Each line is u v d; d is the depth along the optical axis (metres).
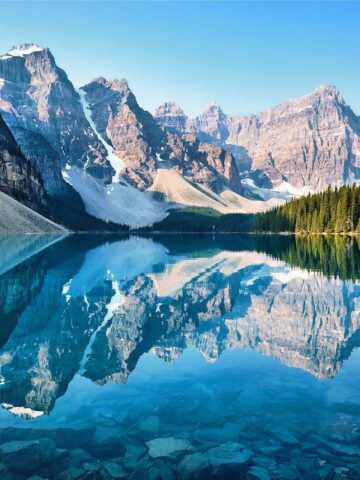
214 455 10.93
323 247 94.06
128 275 49.19
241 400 14.30
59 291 37.12
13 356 19.22
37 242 107.12
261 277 46.34
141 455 11.02
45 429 12.26
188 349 20.34
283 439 11.78
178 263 65.00
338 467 10.49
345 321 25.64
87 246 106.44
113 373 17.03
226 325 25.11
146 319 26.92
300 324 25.00
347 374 16.67
